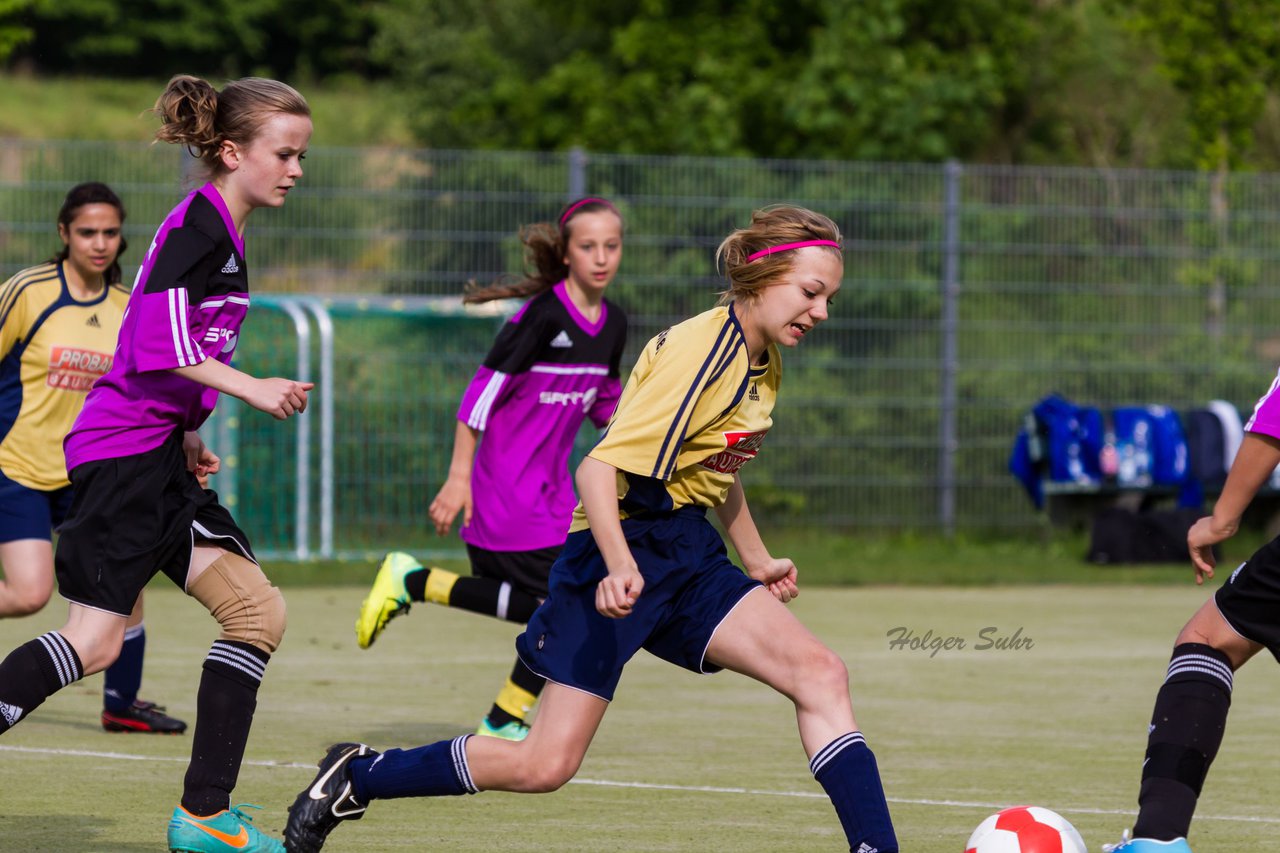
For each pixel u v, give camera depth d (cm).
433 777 1398
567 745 1375
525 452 2227
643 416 1341
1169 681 1420
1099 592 4400
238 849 1455
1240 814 1831
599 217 2230
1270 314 5288
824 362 5094
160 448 1461
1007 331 5172
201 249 1420
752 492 5056
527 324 2209
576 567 1394
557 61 9706
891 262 5119
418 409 4856
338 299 4734
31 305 2191
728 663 1386
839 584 4488
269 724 2350
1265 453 1384
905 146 7112
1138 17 6512
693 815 1769
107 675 2238
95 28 14488
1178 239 5247
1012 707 2634
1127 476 4906
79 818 1683
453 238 4909
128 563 1439
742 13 7769
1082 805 1859
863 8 7219
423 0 10400
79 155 4750
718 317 1385
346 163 4881
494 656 3150
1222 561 4928
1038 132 8812
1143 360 5234
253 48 15075
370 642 2266
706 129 7200
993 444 5169
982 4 7756
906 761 2152
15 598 2142
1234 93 6347
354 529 4809
